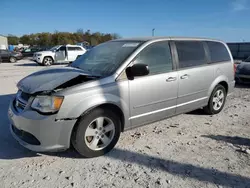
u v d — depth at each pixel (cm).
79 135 328
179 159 345
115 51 416
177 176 303
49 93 316
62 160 340
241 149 373
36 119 309
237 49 2841
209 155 357
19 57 2558
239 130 460
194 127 472
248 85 958
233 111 585
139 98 382
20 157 346
